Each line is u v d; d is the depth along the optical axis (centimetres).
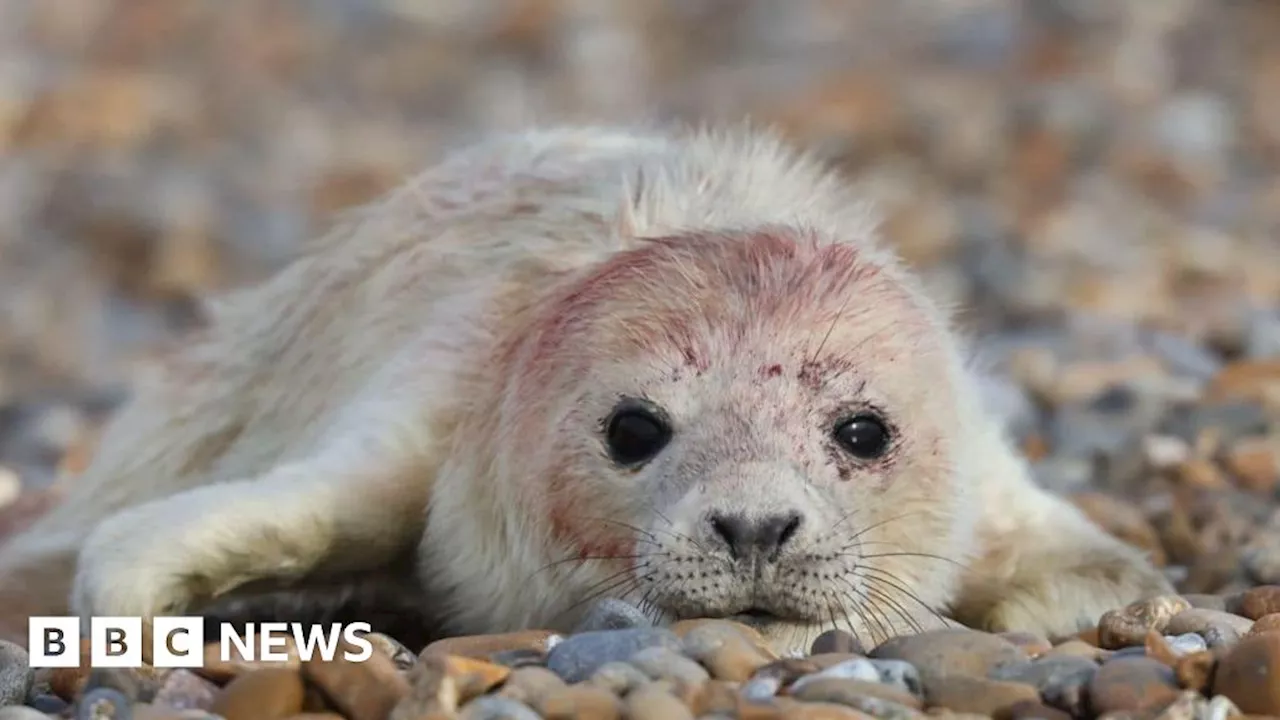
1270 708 1218
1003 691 1230
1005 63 4953
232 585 1599
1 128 4544
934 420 1569
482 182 1858
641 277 1562
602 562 1527
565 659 1280
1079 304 3400
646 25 5569
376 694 1230
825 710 1152
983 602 1736
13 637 1711
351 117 4928
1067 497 2066
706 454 1467
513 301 1688
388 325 1806
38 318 3588
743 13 5581
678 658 1251
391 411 1669
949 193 4225
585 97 4978
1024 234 3844
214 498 1594
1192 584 1817
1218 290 3569
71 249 4000
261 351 1930
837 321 1528
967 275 3600
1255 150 4556
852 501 1498
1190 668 1244
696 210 1753
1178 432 2366
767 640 1431
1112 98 4672
